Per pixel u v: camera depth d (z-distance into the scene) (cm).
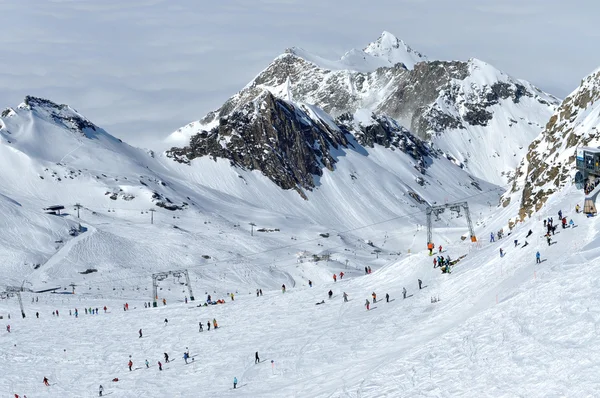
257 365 8262
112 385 8631
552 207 10150
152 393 8050
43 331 11688
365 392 5569
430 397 4994
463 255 11056
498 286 7606
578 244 7625
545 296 5912
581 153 10250
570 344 4822
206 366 8750
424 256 11550
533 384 4522
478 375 5022
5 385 8931
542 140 19888
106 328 11519
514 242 9256
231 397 7262
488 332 5744
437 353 5809
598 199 8738
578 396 4138
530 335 5278
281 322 10106
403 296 9544
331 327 9094
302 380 7256
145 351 9919
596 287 5566
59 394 8531
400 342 7456
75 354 10125
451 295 8675
